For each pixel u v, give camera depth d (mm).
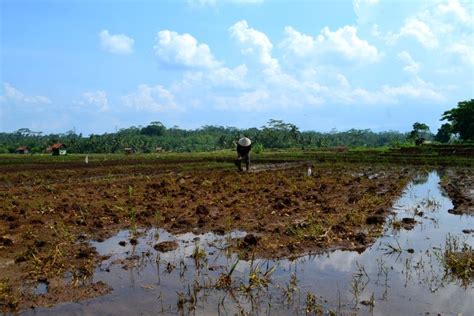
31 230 10047
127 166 33906
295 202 13812
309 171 24125
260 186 18859
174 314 5660
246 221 11195
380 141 156500
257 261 7883
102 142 106250
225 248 8672
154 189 17719
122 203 13727
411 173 29391
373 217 11242
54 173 27234
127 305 5930
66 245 8805
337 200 14898
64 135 158250
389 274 7180
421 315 5594
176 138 137625
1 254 8219
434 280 6895
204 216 11719
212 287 6574
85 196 15727
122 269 7441
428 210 13508
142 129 151625
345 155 50688
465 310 5750
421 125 88312
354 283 6738
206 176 24281
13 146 107688
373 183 21125
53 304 5961
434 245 9062
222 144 117188
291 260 7941
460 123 74500
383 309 5766
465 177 25656
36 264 7387
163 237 9680
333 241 9141
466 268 7191
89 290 6430
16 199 14734
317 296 6211
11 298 6090
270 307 5859
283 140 111312
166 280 6902
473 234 10070
